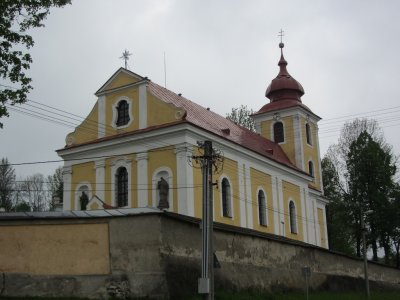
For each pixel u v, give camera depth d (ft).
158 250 72.23
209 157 75.46
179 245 77.20
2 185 237.45
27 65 68.08
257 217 137.49
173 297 72.38
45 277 72.18
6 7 65.72
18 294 71.56
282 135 178.50
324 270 119.44
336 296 108.27
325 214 183.52
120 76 129.29
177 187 113.39
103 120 129.59
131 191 120.16
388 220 180.45
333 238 212.23
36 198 253.24
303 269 92.22
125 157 122.62
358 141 191.93
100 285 71.87
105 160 125.59
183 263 77.05
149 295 70.90
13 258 73.00
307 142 180.65
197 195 114.42
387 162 188.14
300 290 107.04
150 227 73.20
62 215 74.49
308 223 166.30
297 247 110.52
